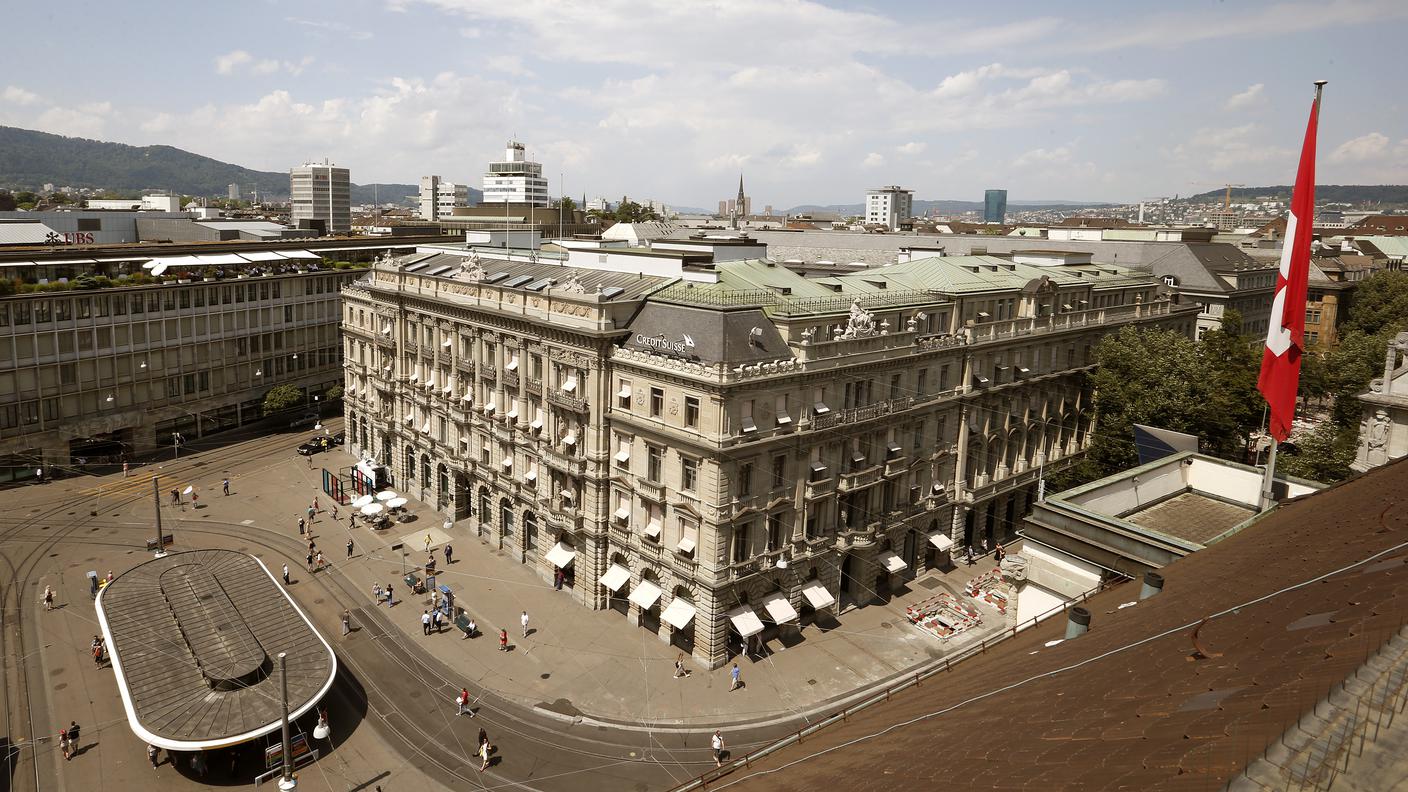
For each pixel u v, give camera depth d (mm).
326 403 136125
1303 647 13789
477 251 110062
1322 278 162000
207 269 119812
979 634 71875
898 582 79750
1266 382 38719
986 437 86312
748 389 63281
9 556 81750
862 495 75375
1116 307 101562
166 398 113500
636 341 69875
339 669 65438
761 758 27094
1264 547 27062
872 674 65750
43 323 99625
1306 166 36156
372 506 91625
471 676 65000
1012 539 93875
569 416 75438
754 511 65938
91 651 65812
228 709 52438
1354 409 104500
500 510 86750
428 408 96438
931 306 80188
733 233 149375
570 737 58188
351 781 53188
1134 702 14656
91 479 103000
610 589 74312
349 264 138875
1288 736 10289
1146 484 47156
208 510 94812
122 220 155375
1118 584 35656
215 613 62000
